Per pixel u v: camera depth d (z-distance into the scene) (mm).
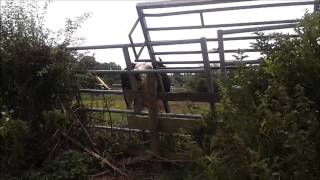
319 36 1977
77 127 3424
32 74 3438
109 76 3787
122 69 3596
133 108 3469
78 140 3352
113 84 3945
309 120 1811
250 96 2045
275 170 1798
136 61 3707
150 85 3232
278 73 2010
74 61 3572
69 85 3512
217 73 3178
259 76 2162
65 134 3285
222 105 2213
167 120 3129
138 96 3297
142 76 3453
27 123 3211
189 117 3117
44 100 3457
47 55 3459
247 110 2014
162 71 3186
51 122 3256
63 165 2965
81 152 3219
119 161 3148
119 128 3424
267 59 2131
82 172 2924
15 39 3463
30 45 3443
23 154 3090
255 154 1784
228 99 2107
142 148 3236
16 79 3424
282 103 1889
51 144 3242
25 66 3410
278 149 1864
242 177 1853
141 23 3631
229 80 2205
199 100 3086
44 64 3443
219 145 2078
